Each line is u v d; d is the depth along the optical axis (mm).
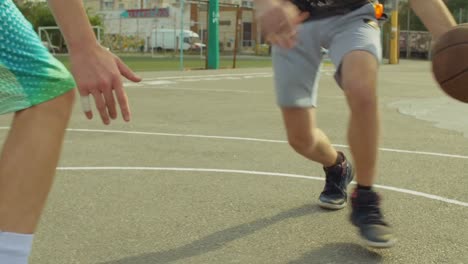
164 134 7023
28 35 1793
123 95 1723
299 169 5184
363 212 3100
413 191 4465
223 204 4051
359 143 3023
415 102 11383
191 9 48750
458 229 3578
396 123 8266
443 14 2709
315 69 3342
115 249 3184
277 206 4008
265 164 5375
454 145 6480
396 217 3811
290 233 3461
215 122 8125
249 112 9273
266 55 50688
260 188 4496
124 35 47156
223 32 56062
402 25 50938
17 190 1765
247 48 55594
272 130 7449
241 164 5363
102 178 4762
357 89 2949
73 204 4016
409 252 3174
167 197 4219
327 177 3922
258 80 17203
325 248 3219
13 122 1815
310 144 3551
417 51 49469
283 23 1905
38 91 1791
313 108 3479
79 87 1717
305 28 3240
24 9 43000
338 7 3178
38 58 1792
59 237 3363
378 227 3061
